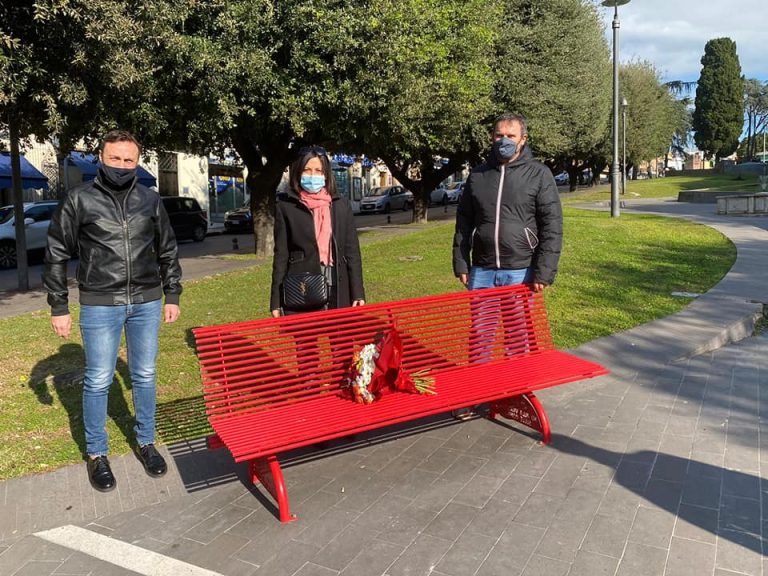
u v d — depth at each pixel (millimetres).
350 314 4043
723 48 71625
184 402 4953
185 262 14906
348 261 4266
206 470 3879
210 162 31547
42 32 7582
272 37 10945
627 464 3826
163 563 2943
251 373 3660
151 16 8086
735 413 4598
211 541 3119
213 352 3549
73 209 3494
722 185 41188
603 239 13477
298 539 3115
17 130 9953
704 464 3801
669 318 7023
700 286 8797
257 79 10508
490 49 17844
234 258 15453
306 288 4055
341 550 3012
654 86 45344
